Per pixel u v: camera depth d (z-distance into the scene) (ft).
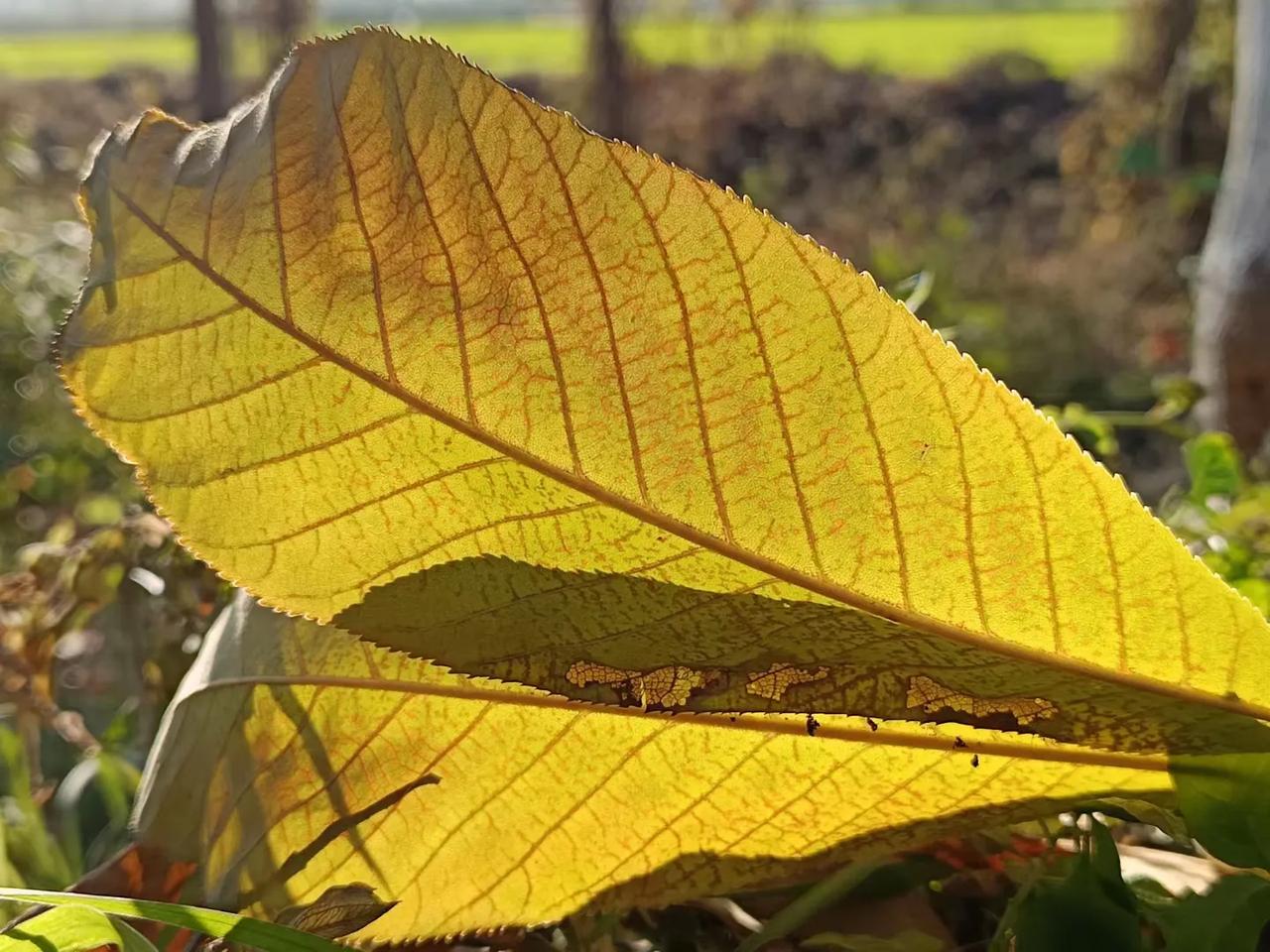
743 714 0.36
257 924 0.34
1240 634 0.32
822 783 0.37
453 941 0.41
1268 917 0.34
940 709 0.34
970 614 0.33
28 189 2.87
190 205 0.33
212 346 0.33
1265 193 1.68
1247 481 0.89
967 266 3.90
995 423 0.31
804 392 0.32
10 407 1.76
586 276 0.32
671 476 0.33
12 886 0.55
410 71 0.31
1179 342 2.93
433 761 0.38
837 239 4.09
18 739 0.69
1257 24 1.80
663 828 0.38
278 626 0.40
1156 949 0.39
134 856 0.40
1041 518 0.32
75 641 0.94
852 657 0.34
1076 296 3.61
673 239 0.31
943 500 0.32
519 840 0.38
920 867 0.41
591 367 0.32
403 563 0.34
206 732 0.40
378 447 0.33
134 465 0.34
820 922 0.41
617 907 0.39
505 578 0.34
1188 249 3.81
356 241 0.32
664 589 0.34
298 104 0.32
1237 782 0.34
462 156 0.31
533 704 0.37
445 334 0.32
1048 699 0.34
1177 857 0.44
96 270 0.33
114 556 0.59
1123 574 0.32
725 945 0.42
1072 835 0.40
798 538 0.33
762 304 0.31
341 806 0.39
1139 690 0.33
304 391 0.33
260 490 0.34
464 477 0.34
